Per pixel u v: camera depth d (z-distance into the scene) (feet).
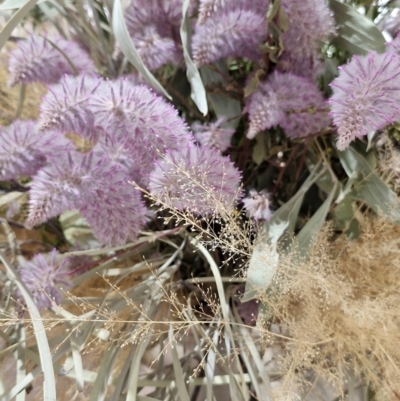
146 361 0.99
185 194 0.72
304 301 0.88
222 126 0.92
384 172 0.89
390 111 0.67
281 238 0.89
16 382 0.79
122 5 0.85
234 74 1.00
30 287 0.76
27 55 0.79
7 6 0.83
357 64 0.68
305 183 0.94
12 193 0.86
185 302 1.03
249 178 1.03
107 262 0.89
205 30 0.78
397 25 0.87
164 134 0.70
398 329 0.80
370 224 0.91
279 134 0.98
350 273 0.91
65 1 0.98
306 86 0.81
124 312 0.95
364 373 0.89
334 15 0.86
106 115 0.68
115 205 0.71
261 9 0.80
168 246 1.06
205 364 0.83
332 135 0.93
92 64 0.86
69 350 0.81
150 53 0.82
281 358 0.86
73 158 0.74
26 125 0.76
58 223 1.01
